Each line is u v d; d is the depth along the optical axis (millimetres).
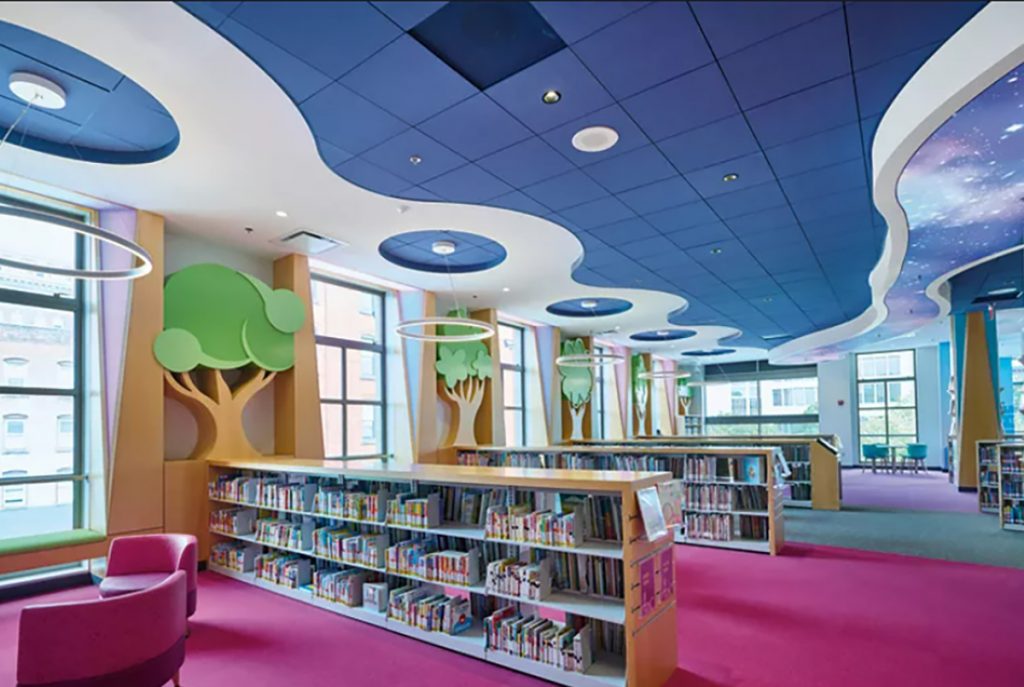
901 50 3195
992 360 11555
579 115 3922
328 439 8461
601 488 3324
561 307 11539
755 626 4266
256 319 6789
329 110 3814
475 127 4074
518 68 3371
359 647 3955
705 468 6988
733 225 6273
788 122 4035
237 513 5871
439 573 4035
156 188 5254
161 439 5855
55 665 2779
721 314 11680
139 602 2990
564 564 3729
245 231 6449
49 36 3113
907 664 3602
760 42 3137
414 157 4559
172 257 6484
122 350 5617
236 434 6559
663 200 5523
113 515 5477
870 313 10219
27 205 5527
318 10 2830
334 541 4773
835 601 4820
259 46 3123
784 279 8766
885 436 17578
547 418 12586
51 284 5711
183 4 2779
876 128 4121
